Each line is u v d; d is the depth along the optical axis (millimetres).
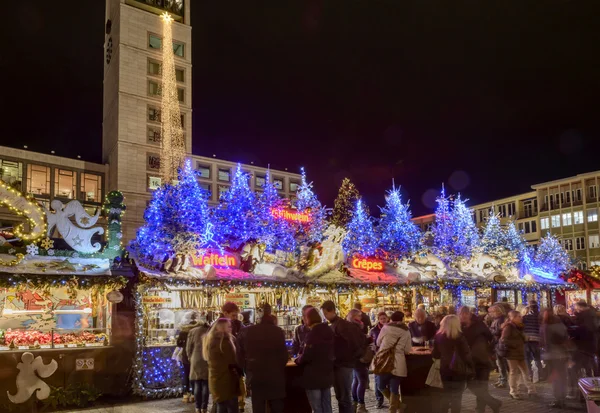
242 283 13828
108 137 71875
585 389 5828
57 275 11188
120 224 12828
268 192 20391
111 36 74375
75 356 11328
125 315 12258
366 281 16922
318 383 7160
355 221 21812
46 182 61531
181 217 14102
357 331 8500
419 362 10078
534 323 12992
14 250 11344
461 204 27141
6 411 10250
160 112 71562
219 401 7352
